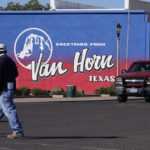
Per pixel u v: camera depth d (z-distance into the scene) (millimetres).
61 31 46312
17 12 46344
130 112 20688
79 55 46219
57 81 46375
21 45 46438
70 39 46250
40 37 46406
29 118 18156
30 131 13938
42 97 34812
